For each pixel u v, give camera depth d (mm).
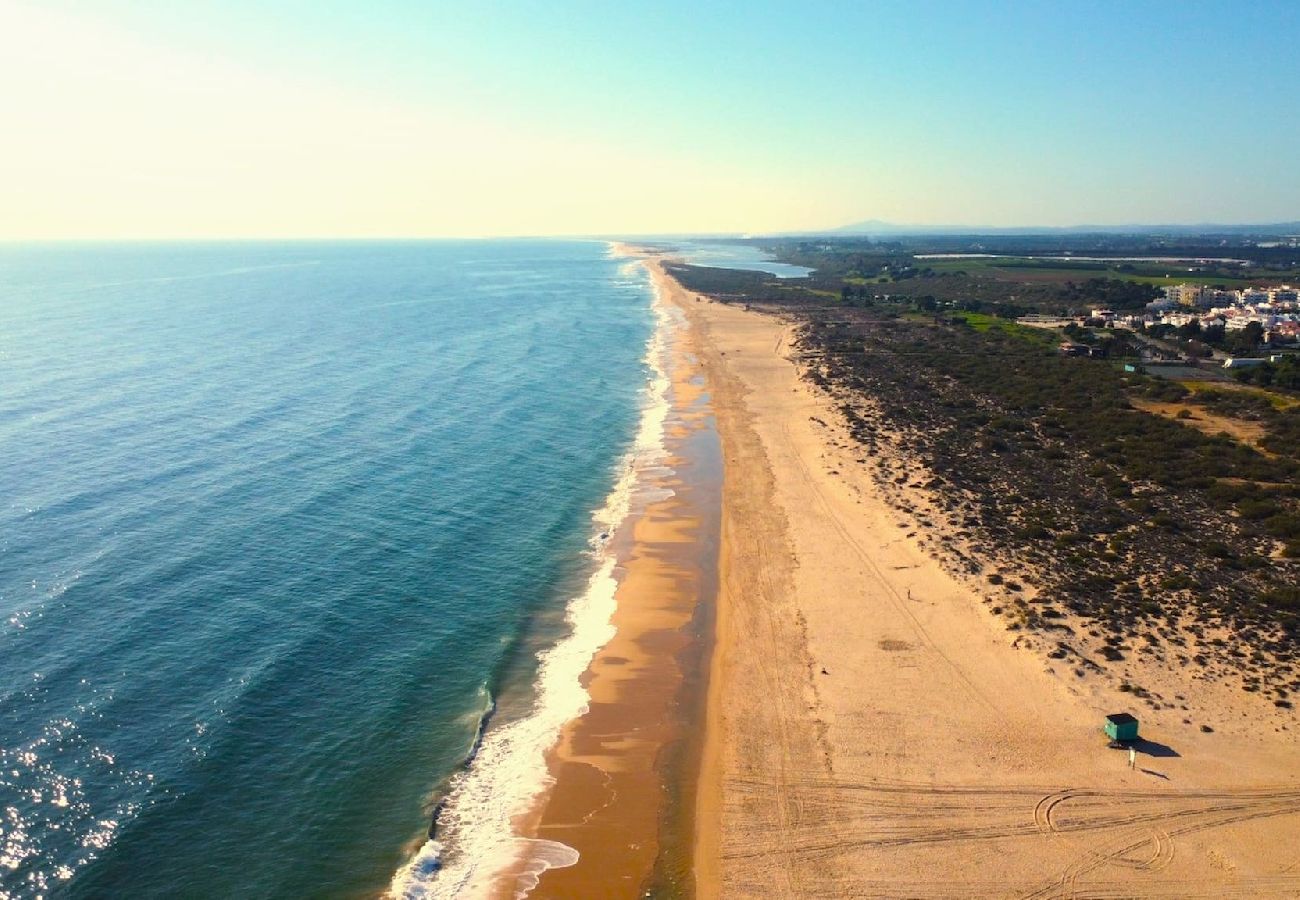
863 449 70812
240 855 26953
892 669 37375
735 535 53781
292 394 89812
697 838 27922
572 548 52469
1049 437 75000
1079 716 33281
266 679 36406
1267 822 27531
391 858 27188
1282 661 36781
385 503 58438
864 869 26062
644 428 81625
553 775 31281
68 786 29359
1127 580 45062
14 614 40281
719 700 35656
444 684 37156
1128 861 26016
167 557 47688
